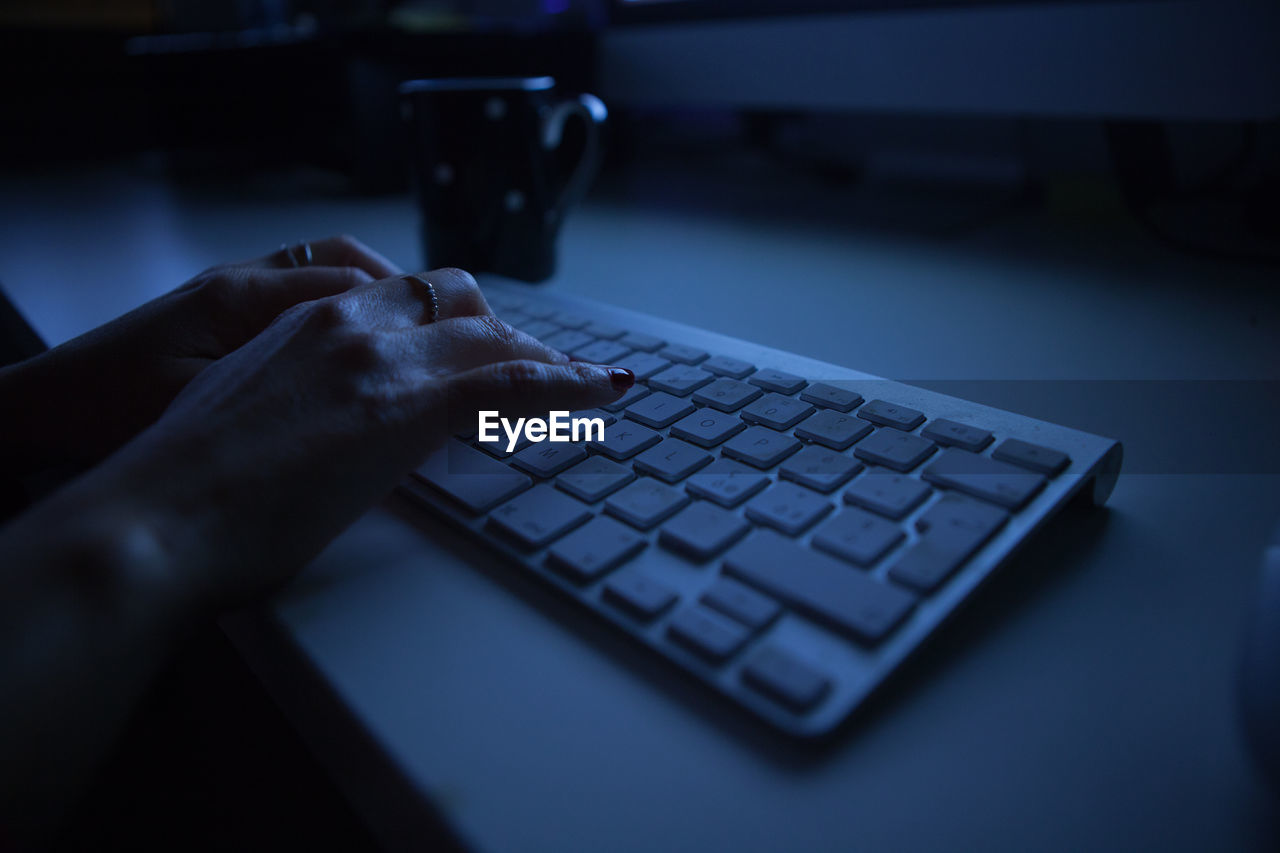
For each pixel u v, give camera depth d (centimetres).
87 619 20
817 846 17
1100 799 18
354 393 26
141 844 49
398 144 79
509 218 49
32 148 112
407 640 22
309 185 88
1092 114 52
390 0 96
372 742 19
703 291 47
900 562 22
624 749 19
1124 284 46
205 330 33
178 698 48
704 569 22
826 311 43
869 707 20
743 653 20
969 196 72
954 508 23
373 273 39
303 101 83
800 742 19
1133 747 19
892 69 61
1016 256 52
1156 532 25
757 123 91
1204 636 21
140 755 50
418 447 26
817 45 65
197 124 93
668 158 99
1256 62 45
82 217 72
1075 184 63
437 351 28
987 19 55
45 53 111
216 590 22
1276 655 17
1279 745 17
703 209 71
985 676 21
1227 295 43
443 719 20
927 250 55
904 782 18
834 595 21
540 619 22
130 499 22
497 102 47
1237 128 61
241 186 88
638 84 81
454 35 78
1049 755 19
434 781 18
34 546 21
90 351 32
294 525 23
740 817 18
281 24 121
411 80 77
